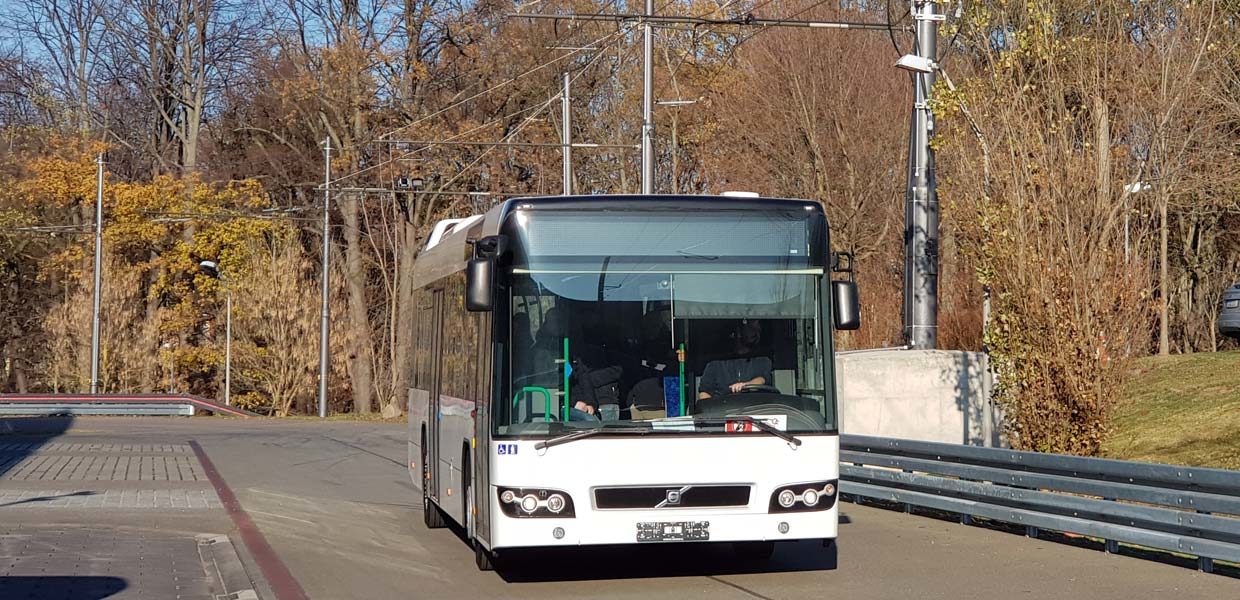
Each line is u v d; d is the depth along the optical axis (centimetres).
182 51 5931
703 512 1045
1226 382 2266
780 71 3716
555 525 1028
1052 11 1686
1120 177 1695
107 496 1719
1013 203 1652
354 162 5238
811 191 3719
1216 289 4250
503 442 1032
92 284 5491
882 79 3659
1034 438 1650
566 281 1062
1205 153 2825
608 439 1038
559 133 5131
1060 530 1284
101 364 5362
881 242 3631
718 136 4306
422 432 1566
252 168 5850
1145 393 2336
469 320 1203
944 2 1827
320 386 4931
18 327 6122
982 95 1692
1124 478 1205
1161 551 1241
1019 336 1653
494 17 5047
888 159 3634
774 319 1082
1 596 1027
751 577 1139
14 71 5919
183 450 2786
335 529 1490
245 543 1326
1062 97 1672
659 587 1097
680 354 1062
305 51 5384
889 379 1944
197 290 5662
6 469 2164
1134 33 2288
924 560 1218
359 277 5628
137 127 6238
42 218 5816
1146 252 1861
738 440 1053
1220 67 2647
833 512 1070
